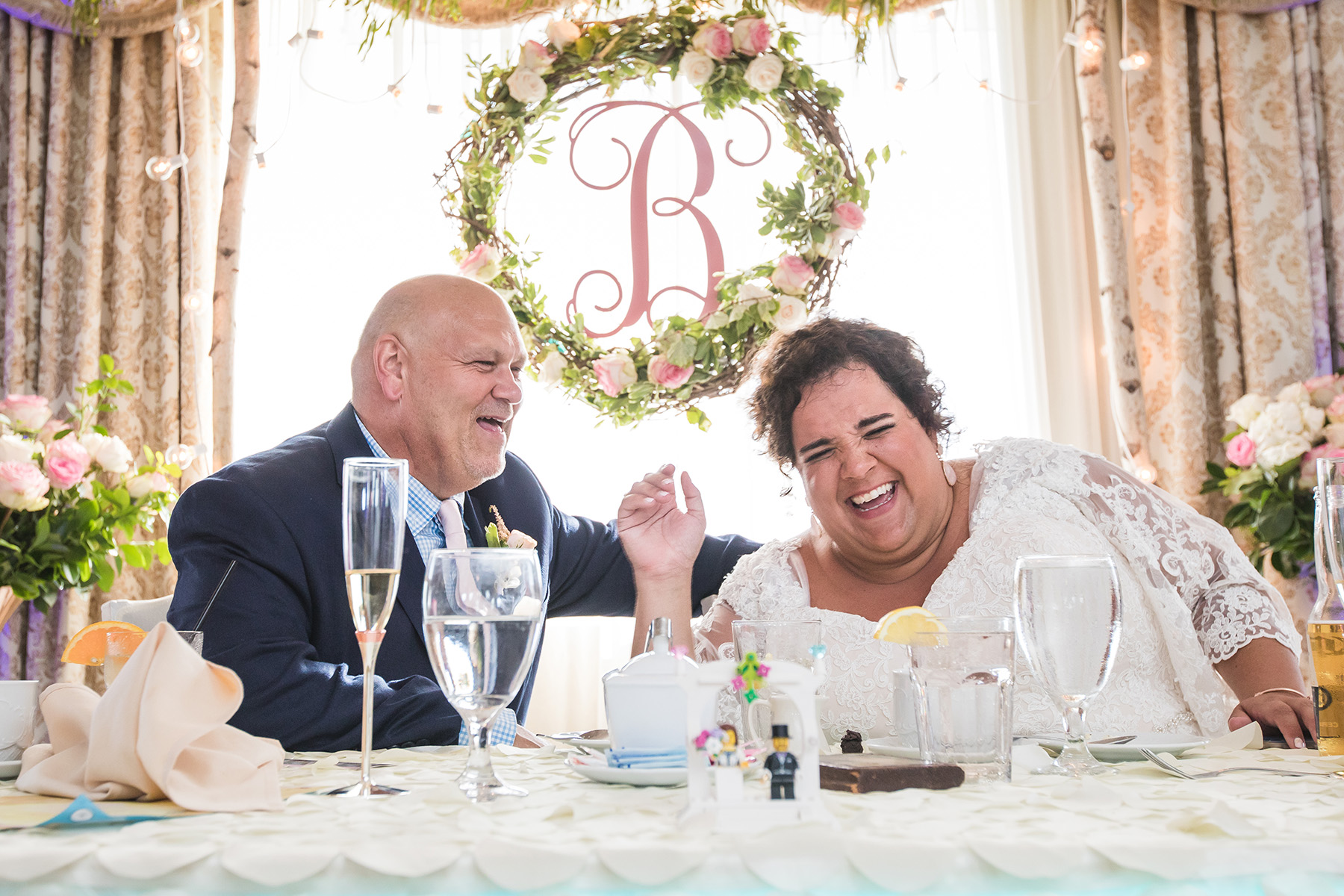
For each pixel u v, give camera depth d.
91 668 3.38
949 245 3.90
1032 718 1.39
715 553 2.04
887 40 3.44
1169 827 0.59
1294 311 3.67
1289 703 1.19
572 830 0.61
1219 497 3.63
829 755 0.91
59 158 3.62
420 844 0.56
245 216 3.58
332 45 3.85
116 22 3.66
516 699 2.00
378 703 1.35
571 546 2.16
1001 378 3.87
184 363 3.59
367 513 0.84
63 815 0.63
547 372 2.61
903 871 0.54
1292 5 3.76
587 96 3.51
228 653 1.42
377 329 1.93
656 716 0.87
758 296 2.56
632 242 3.34
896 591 1.65
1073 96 3.99
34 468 2.76
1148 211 3.81
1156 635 1.47
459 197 2.62
